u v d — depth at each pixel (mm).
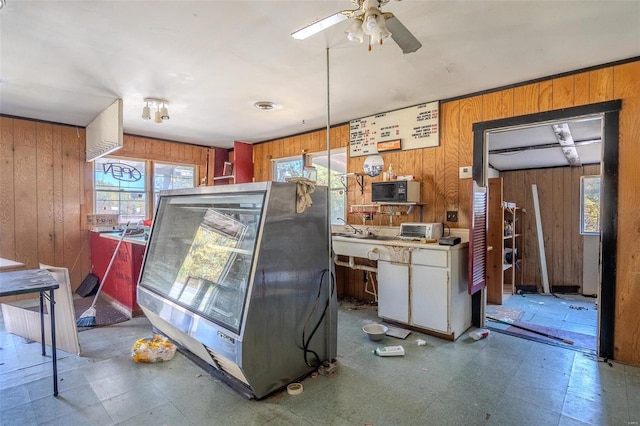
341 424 1879
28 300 4258
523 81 3068
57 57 2605
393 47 2451
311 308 2400
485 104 3305
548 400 2107
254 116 4246
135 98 3566
